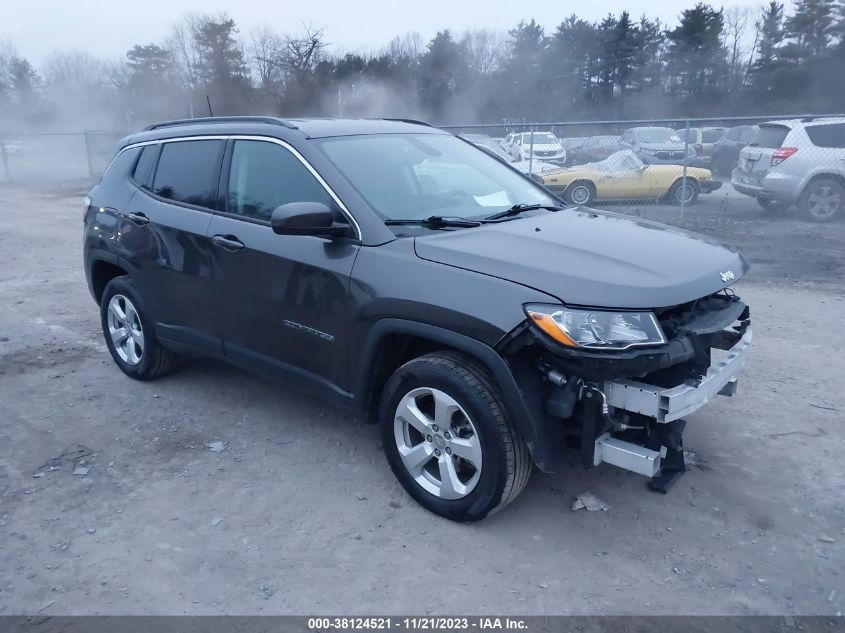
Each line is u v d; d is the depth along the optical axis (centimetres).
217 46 4494
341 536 360
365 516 377
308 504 388
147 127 561
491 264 344
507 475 341
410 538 358
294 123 445
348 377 394
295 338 416
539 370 335
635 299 319
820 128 1312
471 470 373
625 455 333
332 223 392
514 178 497
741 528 364
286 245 411
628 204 1487
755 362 586
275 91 4197
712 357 421
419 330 352
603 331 314
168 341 506
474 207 432
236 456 440
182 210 481
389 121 498
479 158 500
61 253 1093
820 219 1331
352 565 339
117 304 552
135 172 538
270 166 436
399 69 4956
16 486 406
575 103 5175
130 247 514
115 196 542
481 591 321
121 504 389
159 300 503
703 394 338
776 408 497
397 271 363
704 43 5053
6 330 687
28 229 1354
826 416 484
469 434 357
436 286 348
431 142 484
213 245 450
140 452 446
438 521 371
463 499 357
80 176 2728
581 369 320
